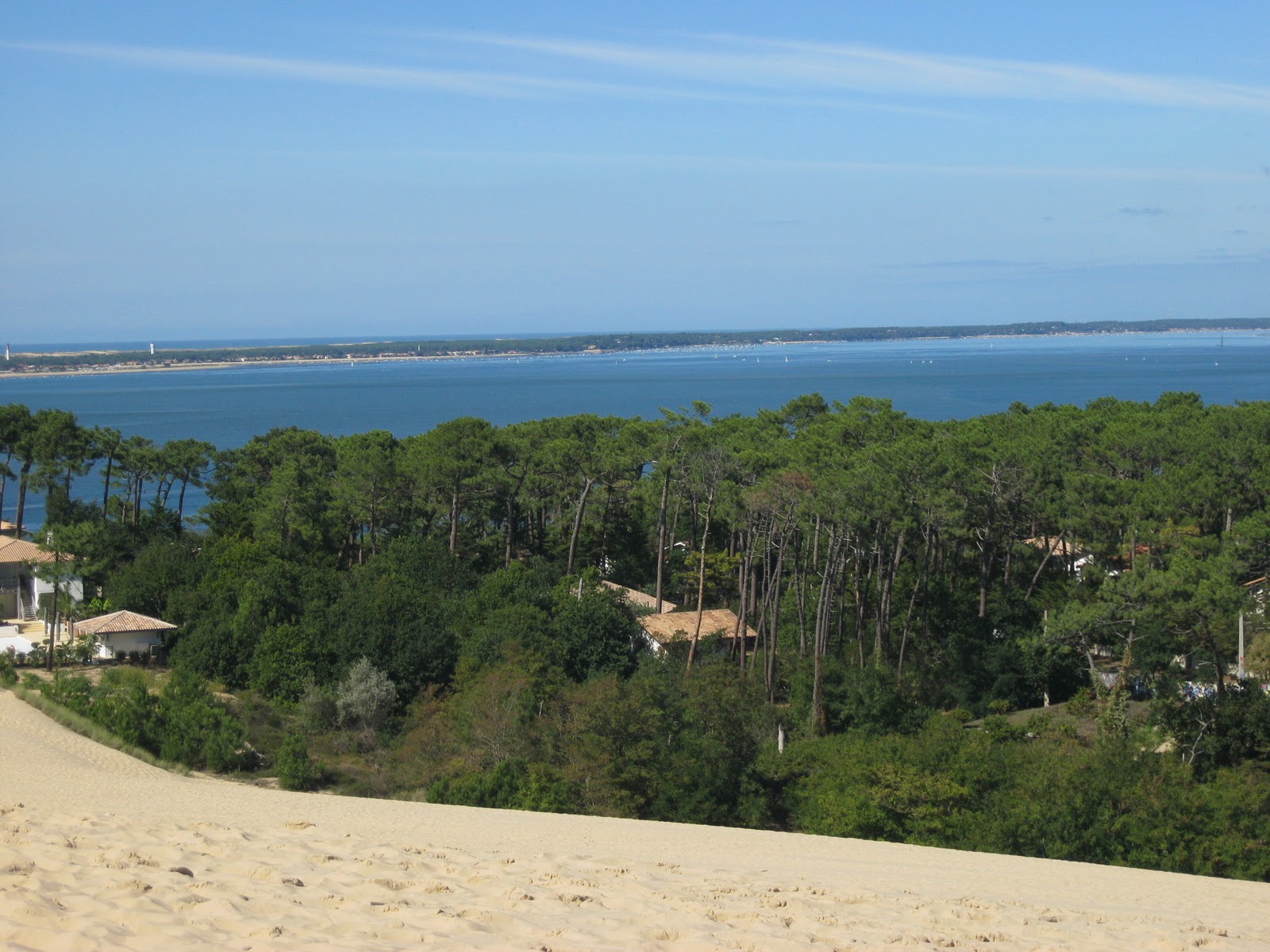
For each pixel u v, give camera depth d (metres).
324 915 9.96
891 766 30.25
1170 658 43.03
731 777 34.28
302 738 35.47
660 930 10.64
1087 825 27.17
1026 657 51.06
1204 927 14.14
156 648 50.91
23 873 10.56
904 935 11.62
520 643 46.97
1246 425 68.25
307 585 53.44
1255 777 33.66
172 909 9.68
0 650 49.28
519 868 13.91
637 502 72.06
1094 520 54.62
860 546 54.28
